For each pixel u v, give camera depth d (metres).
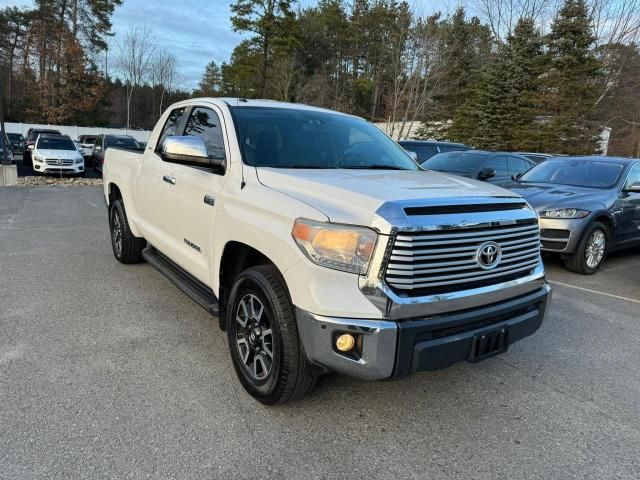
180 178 4.13
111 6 47.66
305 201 2.84
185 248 4.15
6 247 7.00
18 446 2.62
